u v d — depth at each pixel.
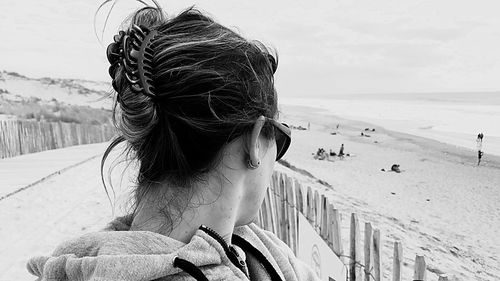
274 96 0.81
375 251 2.05
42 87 49.44
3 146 15.61
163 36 0.77
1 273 4.96
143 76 0.73
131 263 0.66
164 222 0.76
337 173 6.53
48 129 18.88
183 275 0.67
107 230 0.84
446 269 3.19
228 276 0.69
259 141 0.80
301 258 2.77
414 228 4.07
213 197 0.76
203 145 0.74
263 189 0.82
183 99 0.72
